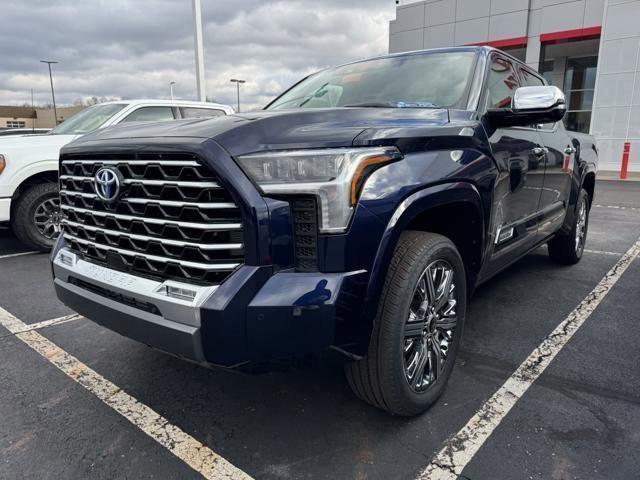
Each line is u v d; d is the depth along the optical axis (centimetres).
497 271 322
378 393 221
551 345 320
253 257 182
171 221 196
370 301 194
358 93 316
